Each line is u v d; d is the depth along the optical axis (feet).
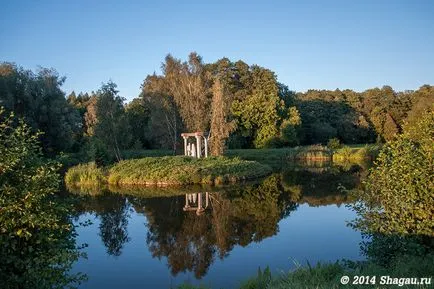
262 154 175.11
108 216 61.46
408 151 26.73
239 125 203.00
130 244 45.83
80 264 39.06
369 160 165.17
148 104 168.04
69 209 23.94
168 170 97.60
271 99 204.44
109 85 127.13
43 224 19.97
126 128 129.59
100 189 89.10
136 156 141.90
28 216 19.19
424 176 25.90
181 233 50.44
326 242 44.47
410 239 25.91
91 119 177.37
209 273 35.65
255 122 203.00
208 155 128.67
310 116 232.32
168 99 153.38
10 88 132.87
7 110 124.06
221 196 78.54
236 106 204.13
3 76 132.77
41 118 136.36
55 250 20.93
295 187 89.81
